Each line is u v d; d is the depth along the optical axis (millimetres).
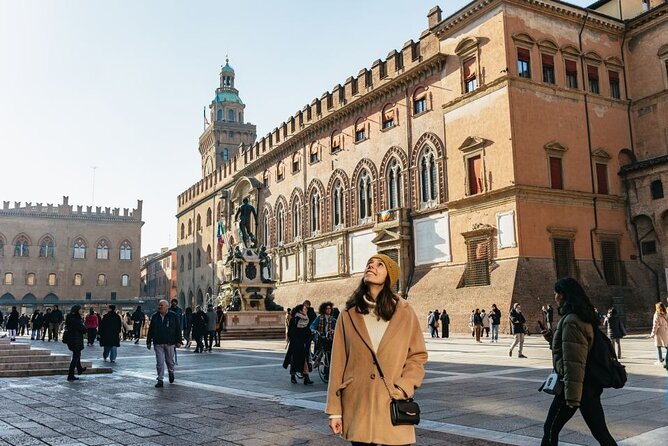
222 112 93875
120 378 15641
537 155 35062
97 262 98688
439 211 39688
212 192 80438
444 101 40062
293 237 59062
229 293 39500
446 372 15758
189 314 29516
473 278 36000
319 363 15055
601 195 37031
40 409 10484
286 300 56844
